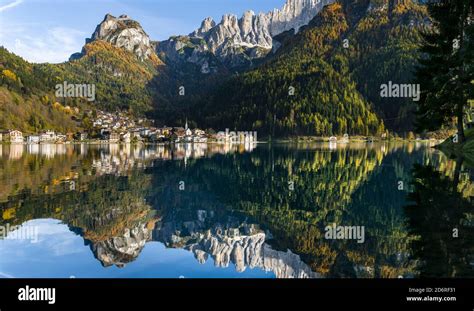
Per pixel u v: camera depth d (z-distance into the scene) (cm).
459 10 4203
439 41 4366
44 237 1431
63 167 4278
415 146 10738
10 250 1268
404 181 2684
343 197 2280
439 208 1714
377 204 1966
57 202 2094
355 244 1282
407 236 1319
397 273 998
